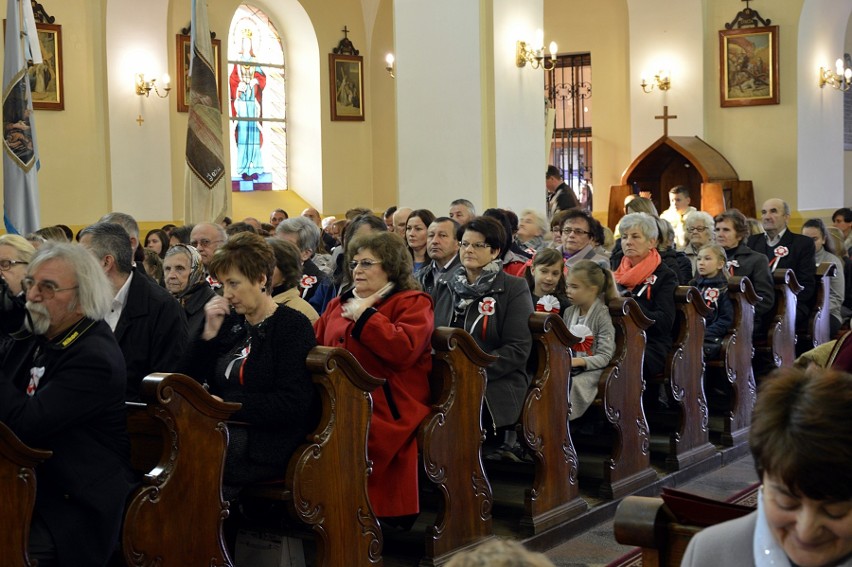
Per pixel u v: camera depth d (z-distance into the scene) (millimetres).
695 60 15242
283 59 16109
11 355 3463
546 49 16672
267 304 3873
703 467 6367
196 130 9258
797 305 8383
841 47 15836
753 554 1686
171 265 5207
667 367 6176
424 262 6758
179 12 13531
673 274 6367
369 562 3998
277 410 3711
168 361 4281
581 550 4926
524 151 10570
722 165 14891
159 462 3361
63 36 12250
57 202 12266
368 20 16500
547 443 5027
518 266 6059
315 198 16094
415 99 10445
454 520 4426
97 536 3203
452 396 4406
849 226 11086
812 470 1507
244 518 4152
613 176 16281
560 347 5148
